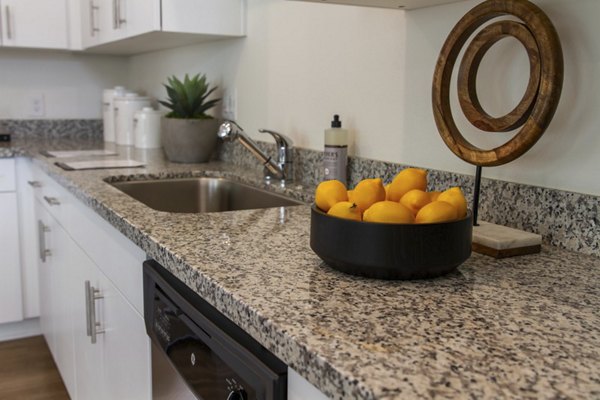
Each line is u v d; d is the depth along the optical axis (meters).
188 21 2.09
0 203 2.63
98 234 1.58
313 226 0.93
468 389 0.55
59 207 2.08
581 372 0.58
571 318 0.73
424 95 1.38
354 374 0.57
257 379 0.75
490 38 1.11
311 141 1.82
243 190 1.89
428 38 1.35
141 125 2.69
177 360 1.02
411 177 0.97
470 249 0.91
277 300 0.78
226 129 1.72
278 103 1.99
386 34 1.48
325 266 0.93
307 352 0.63
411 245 0.84
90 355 1.77
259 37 2.09
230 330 0.85
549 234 1.10
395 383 0.56
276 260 0.96
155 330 1.13
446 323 0.71
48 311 2.48
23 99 3.20
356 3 1.32
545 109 0.99
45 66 3.24
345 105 1.66
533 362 0.61
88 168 2.03
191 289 0.98
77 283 1.87
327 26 1.71
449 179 1.30
